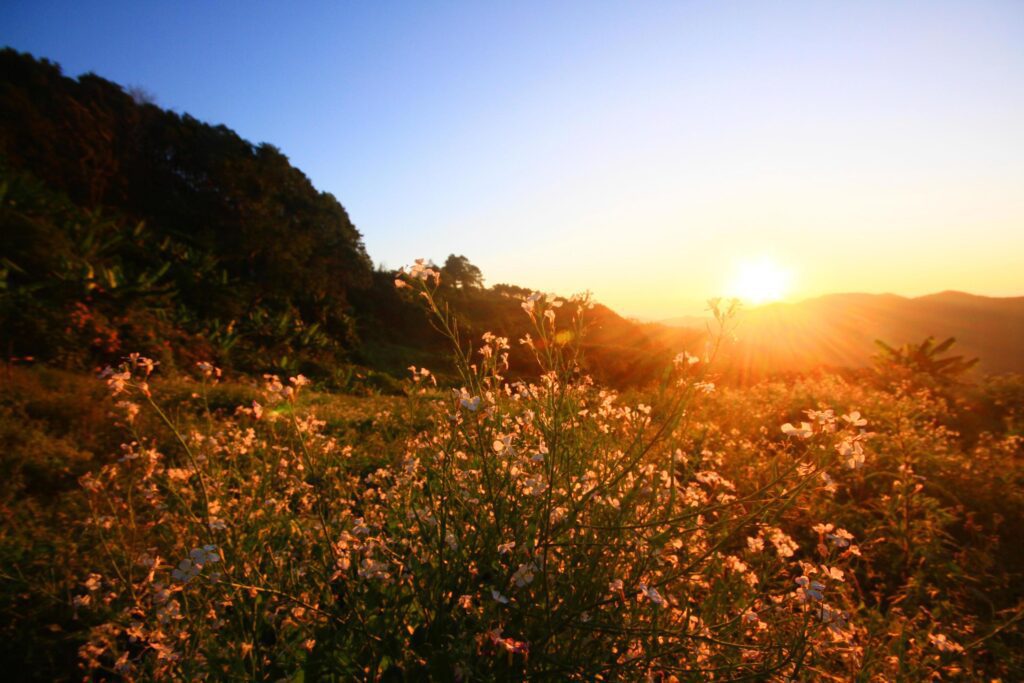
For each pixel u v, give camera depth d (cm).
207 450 244
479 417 178
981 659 232
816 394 895
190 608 187
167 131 3744
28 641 209
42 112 3031
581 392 223
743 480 379
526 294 200
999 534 351
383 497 244
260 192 3847
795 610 201
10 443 449
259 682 158
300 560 215
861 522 338
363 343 3222
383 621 170
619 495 195
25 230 1255
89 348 1054
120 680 203
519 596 166
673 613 183
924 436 593
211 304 2022
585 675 149
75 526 285
